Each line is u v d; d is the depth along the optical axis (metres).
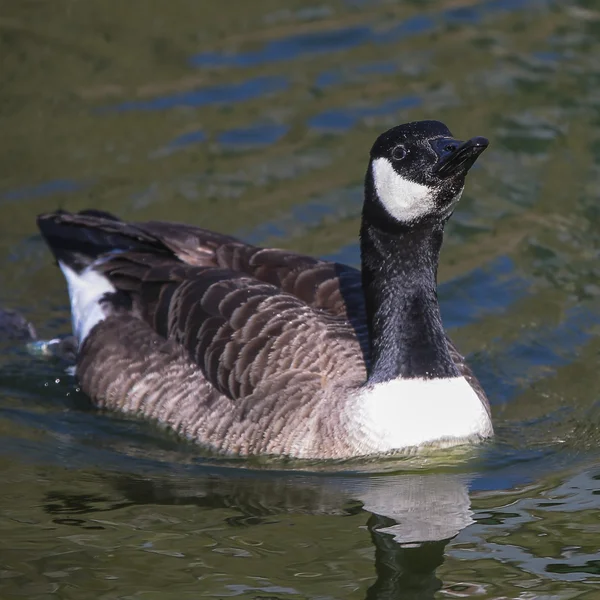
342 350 12.99
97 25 22.34
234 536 11.26
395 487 12.24
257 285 13.49
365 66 21.02
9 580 10.48
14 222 17.41
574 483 12.25
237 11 22.88
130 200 17.67
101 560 10.80
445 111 19.66
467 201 17.94
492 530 11.34
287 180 18.23
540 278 16.28
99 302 14.44
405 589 10.34
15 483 12.32
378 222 12.50
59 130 19.34
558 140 19.03
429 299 12.61
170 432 13.36
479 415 12.71
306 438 12.61
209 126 19.50
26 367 14.77
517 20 22.39
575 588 10.34
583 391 14.15
